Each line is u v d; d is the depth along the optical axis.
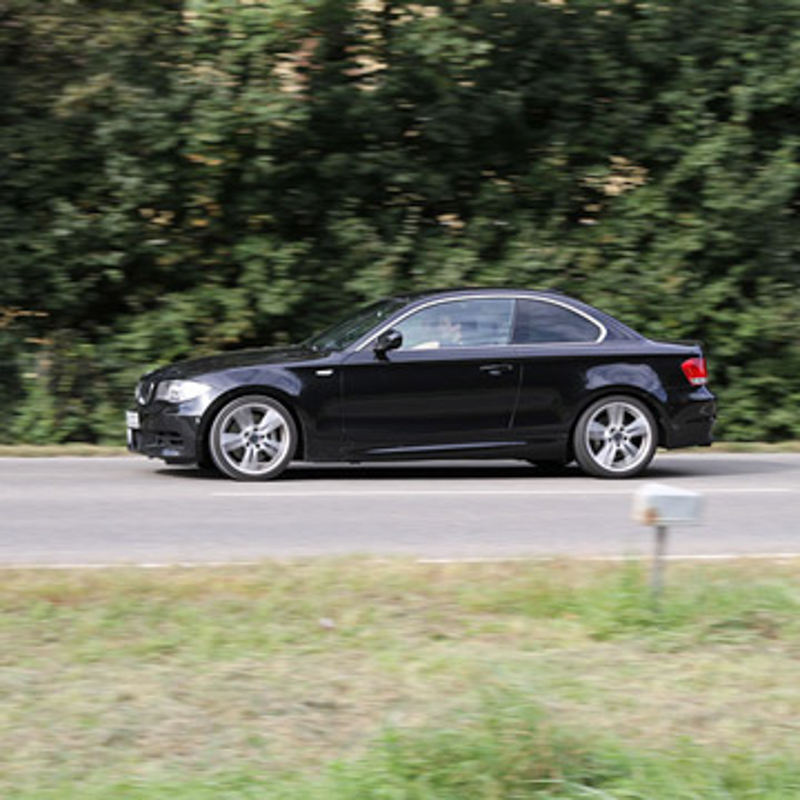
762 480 22.66
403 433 21.84
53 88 31.08
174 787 7.70
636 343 22.59
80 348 28.73
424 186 31.09
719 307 31.05
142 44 30.50
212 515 17.89
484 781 7.75
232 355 22.67
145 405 21.94
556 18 31.64
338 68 30.67
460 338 22.11
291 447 21.62
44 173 30.19
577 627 11.07
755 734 8.69
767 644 10.79
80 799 7.53
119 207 29.98
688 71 31.78
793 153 31.73
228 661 10.01
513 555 14.92
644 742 8.48
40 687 9.34
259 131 29.36
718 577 12.88
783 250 31.08
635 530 16.94
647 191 31.09
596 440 22.41
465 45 29.98
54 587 11.90
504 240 31.08
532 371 22.09
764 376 30.50
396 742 8.16
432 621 11.18
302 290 29.78
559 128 31.88
